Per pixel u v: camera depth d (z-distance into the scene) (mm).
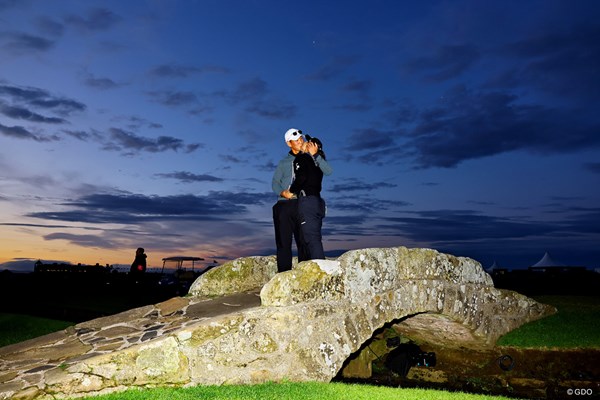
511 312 11023
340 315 7418
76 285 24984
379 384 10727
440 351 11289
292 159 7996
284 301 6969
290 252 8141
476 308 10125
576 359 9656
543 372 9914
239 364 6465
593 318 11266
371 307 7875
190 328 6309
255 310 6789
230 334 6477
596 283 18562
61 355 6582
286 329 6852
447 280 9531
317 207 7551
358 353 10914
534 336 10508
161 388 5957
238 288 9609
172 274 23047
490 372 10516
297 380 6816
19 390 5418
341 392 6332
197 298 9242
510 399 7562
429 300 9000
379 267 8164
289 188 7680
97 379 5746
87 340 7184
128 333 7332
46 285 24469
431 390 7672
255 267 9883
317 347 7078
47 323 11211
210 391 5852
